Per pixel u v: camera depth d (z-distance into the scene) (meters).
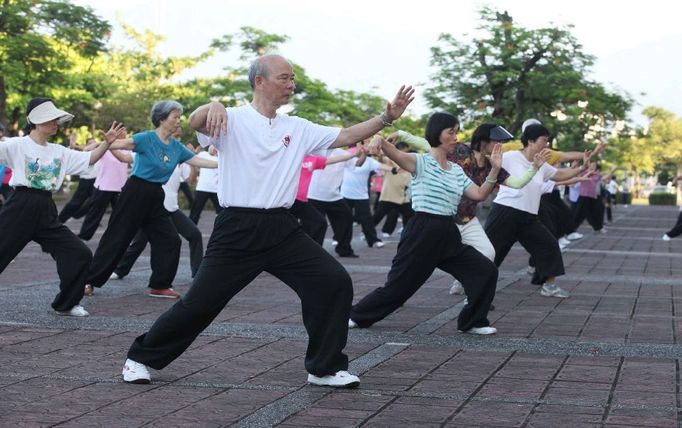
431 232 8.17
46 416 5.32
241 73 43.31
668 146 99.94
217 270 5.95
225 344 7.65
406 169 8.18
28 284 11.62
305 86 43.75
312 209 13.48
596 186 25.47
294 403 5.71
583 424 5.24
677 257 17.59
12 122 43.34
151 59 47.56
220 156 5.95
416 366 6.86
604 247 20.41
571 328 8.75
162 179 10.46
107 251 10.55
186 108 43.53
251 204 5.92
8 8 36.03
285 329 8.44
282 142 5.96
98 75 44.41
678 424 5.25
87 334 8.04
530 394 5.98
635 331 8.57
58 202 40.28
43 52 37.00
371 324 8.56
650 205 71.00
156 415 5.39
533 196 10.76
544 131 10.48
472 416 5.43
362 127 6.07
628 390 6.09
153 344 6.15
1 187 18.78
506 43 32.69
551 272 10.95
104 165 16.30
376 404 5.71
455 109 33.66
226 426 5.18
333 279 6.03
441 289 11.84
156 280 10.69
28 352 7.21
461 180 8.15
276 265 6.07
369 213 19.00
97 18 38.88
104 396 5.81
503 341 7.98
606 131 34.00
